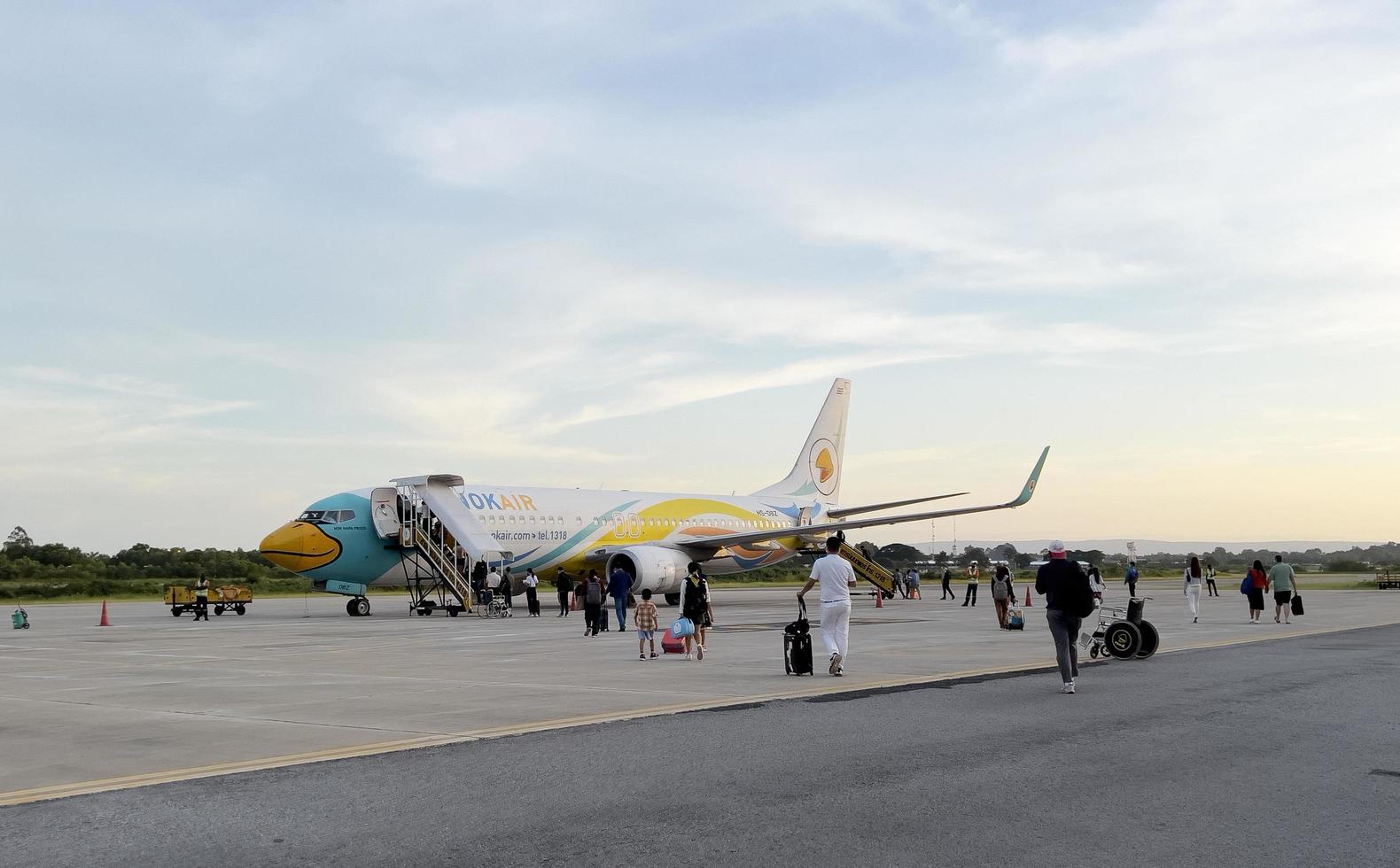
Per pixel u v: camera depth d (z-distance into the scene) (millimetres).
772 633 29703
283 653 24266
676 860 7035
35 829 7875
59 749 11211
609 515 50031
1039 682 16688
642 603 22312
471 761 10352
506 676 18500
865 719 12875
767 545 57781
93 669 20609
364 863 7012
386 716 13531
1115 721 12711
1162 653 21859
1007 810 8359
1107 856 7109
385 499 43719
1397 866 6934
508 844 7430
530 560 46531
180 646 26891
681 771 9852
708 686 16625
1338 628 30188
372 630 33438
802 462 62656
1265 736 11664
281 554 42219
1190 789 9078
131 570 113000
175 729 12562
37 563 110875
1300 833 7695
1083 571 15359
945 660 20625
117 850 7305
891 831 7734
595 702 14664
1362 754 10672
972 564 55719
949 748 10930
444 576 42625
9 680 18453
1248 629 30000
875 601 58938
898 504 55750
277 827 7898
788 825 7883
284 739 11758
